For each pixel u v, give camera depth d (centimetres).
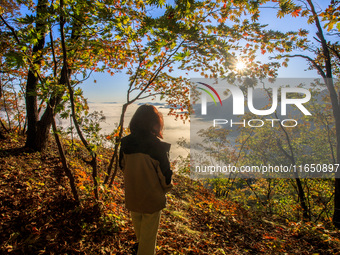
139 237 243
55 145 718
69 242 286
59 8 279
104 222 329
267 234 524
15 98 874
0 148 604
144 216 230
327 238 474
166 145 224
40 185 429
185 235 402
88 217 338
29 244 266
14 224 298
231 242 450
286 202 1334
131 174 226
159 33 329
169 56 362
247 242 465
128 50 434
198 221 527
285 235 523
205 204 712
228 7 383
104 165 659
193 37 334
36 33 266
